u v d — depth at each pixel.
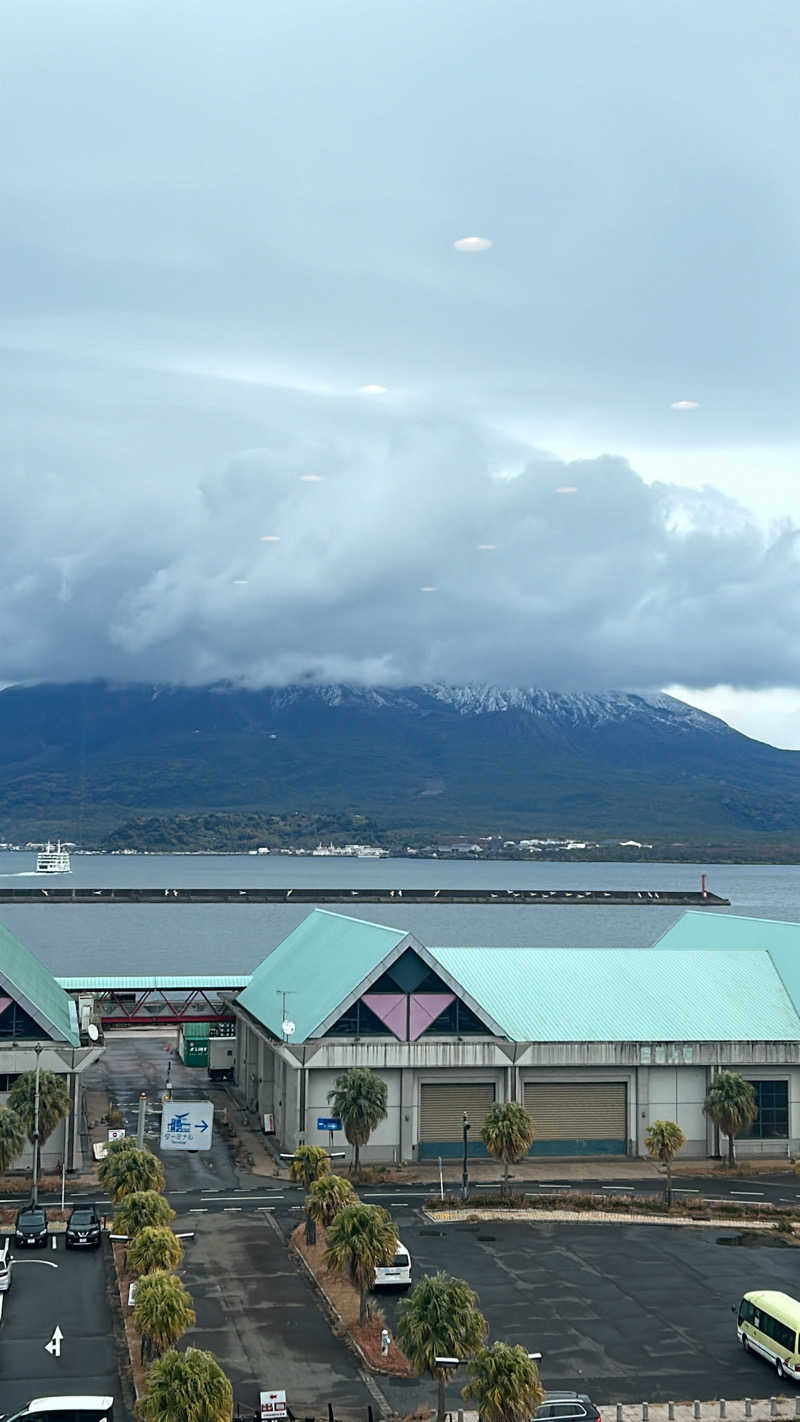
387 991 106.19
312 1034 104.81
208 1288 75.25
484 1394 55.25
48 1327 69.06
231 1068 140.12
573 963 120.69
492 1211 91.94
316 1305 72.88
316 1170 90.69
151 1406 53.50
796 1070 111.75
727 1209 93.12
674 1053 108.94
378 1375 64.06
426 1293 59.72
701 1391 62.56
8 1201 93.38
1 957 111.94
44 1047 101.81
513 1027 109.56
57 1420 55.81
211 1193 95.94
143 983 146.50
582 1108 109.06
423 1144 106.19
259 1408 59.22
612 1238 86.19
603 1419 59.22
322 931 136.88
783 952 125.19
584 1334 69.19
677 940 144.75
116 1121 115.81
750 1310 67.38
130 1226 75.81
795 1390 62.81
